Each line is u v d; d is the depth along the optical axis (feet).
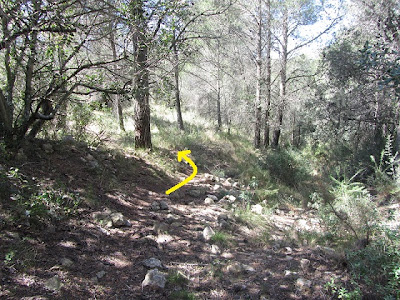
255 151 46.16
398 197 22.65
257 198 23.84
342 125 47.21
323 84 48.19
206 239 14.21
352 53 38.58
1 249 9.59
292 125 69.36
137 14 15.39
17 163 14.92
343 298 9.60
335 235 15.16
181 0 16.46
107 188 17.33
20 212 11.32
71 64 18.04
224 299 9.82
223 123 72.02
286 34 51.62
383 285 10.07
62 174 16.22
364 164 33.22
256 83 52.03
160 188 21.54
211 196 21.52
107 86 17.53
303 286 10.48
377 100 39.63
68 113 21.54
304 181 31.19
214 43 37.99
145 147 28.25
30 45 14.43
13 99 18.49
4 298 7.97
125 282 10.11
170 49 17.17
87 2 16.07
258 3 49.19
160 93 17.66
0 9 12.94
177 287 10.24
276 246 14.39
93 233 12.51
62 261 10.10
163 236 13.74
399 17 31.63
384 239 11.63
